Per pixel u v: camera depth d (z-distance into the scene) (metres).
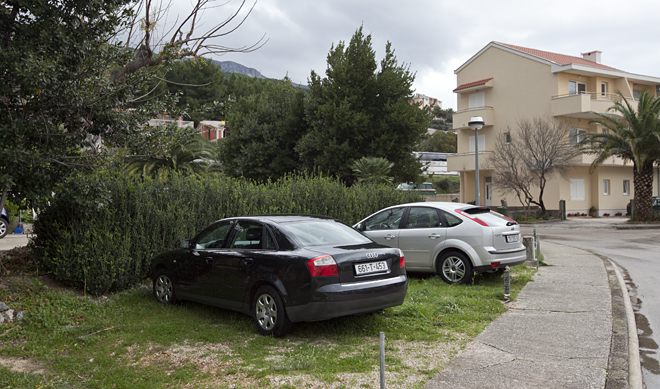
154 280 8.21
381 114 31.67
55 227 8.40
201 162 20.58
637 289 10.12
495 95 39.09
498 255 9.48
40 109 7.34
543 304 8.15
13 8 7.23
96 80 7.74
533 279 10.50
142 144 8.39
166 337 6.39
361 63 31.44
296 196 12.41
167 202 9.52
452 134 88.31
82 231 8.20
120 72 8.59
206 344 6.16
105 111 7.83
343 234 6.98
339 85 31.55
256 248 6.74
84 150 7.99
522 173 33.25
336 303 5.97
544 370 5.13
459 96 41.78
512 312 7.62
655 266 13.28
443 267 9.88
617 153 29.59
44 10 7.17
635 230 25.83
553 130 32.84
